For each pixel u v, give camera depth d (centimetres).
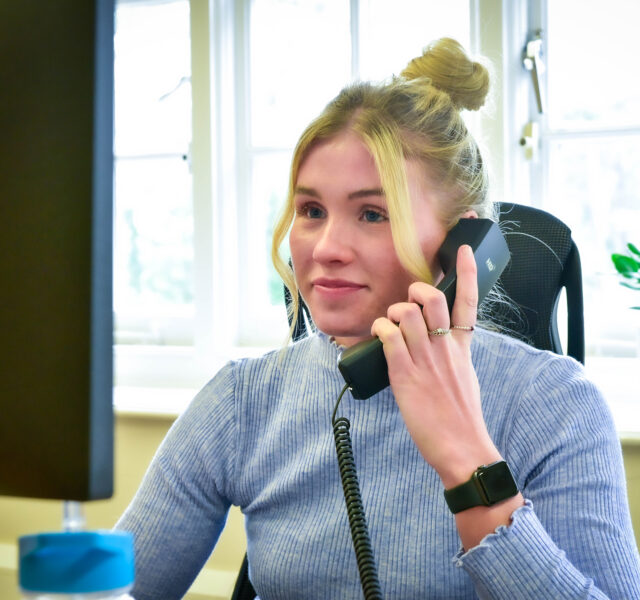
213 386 111
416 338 83
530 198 224
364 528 90
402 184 92
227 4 252
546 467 93
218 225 253
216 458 106
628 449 183
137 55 262
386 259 94
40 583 46
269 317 257
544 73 222
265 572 99
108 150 48
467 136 102
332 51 245
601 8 217
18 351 49
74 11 47
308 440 102
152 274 267
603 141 219
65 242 48
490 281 95
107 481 49
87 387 48
